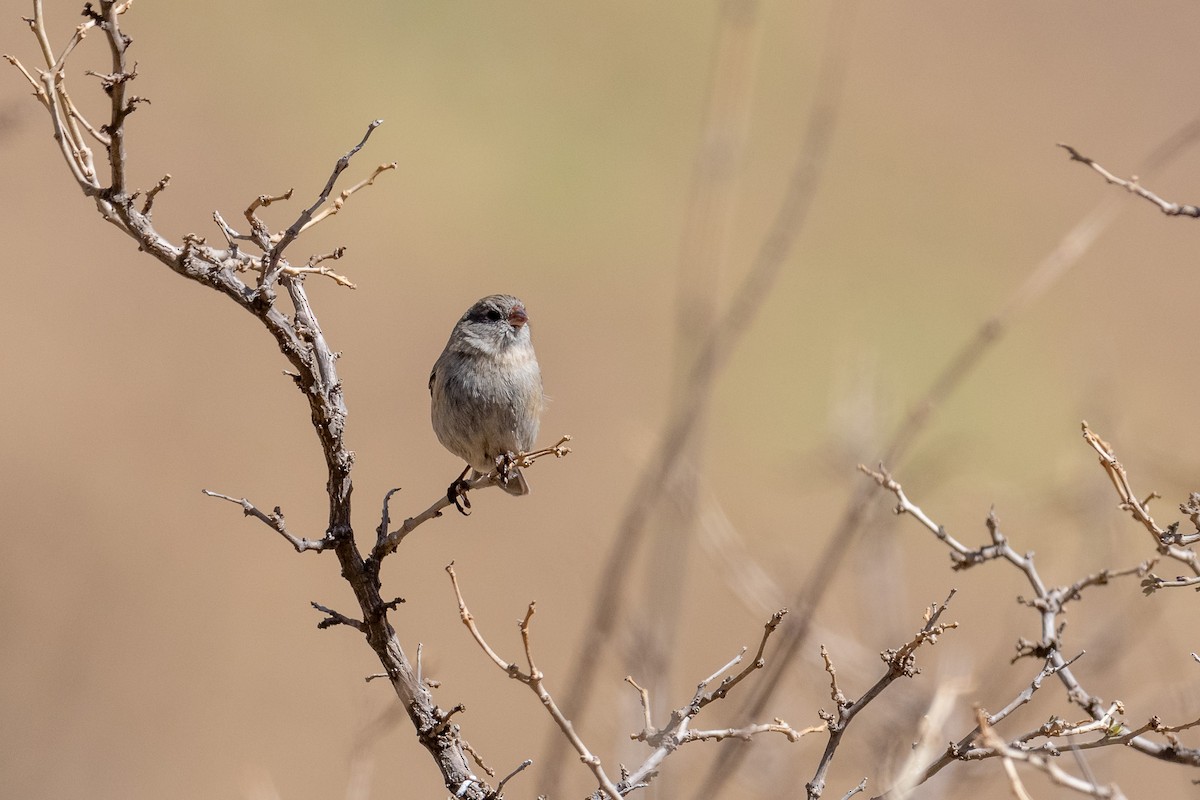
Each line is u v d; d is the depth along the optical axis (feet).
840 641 26.21
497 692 40.73
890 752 22.08
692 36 75.20
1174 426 52.01
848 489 28.81
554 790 19.70
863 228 65.51
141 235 16.40
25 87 47.29
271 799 27.96
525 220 63.77
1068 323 60.64
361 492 48.03
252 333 54.60
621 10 75.15
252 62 66.08
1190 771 30.86
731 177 27.58
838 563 20.11
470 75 69.41
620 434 52.70
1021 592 38.65
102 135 16.03
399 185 63.36
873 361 35.91
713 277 26.81
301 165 61.26
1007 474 50.96
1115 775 30.96
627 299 60.29
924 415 22.25
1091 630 26.30
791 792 24.58
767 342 60.03
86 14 15.40
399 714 20.21
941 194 66.54
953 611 39.09
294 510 47.42
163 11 67.00
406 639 42.34
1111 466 17.01
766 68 72.74
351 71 68.39
